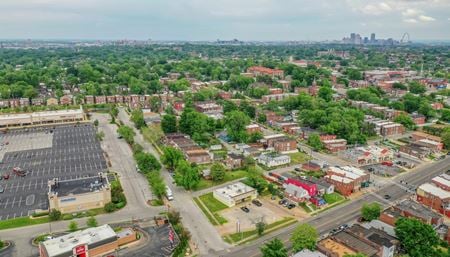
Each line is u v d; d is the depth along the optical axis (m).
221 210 145.38
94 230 119.81
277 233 128.25
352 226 124.69
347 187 159.00
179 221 133.62
